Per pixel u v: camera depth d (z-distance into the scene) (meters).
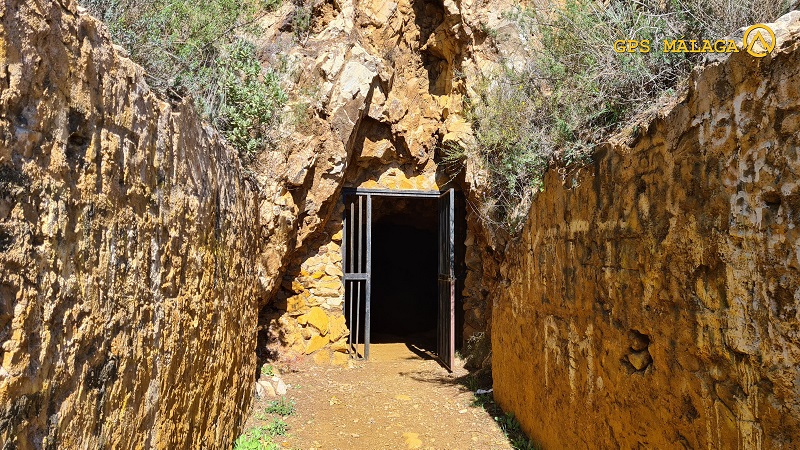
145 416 2.29
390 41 7.92
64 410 1.61
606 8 4.40
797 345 1.74
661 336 2.62
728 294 2.10
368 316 8.25
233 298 4.27
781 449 1.82
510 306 5.47
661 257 2.61
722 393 2.14
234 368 4.39
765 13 3.01
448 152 7.51
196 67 4.39
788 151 1.79
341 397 6.37
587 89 3.89
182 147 2.83
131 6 3.34
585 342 3.57
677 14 3.52
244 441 4.50
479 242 7.88
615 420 3.13
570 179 3.87
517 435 5.04
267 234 6.11
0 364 1.29
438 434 5.22
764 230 1.89
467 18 7.18
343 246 8.03
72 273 1.66
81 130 1.73
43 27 1.49
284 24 7.30
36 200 1.46
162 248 2.51
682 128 2.45
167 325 2.58
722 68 2.17
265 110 5.29
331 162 7.04
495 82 6.49
